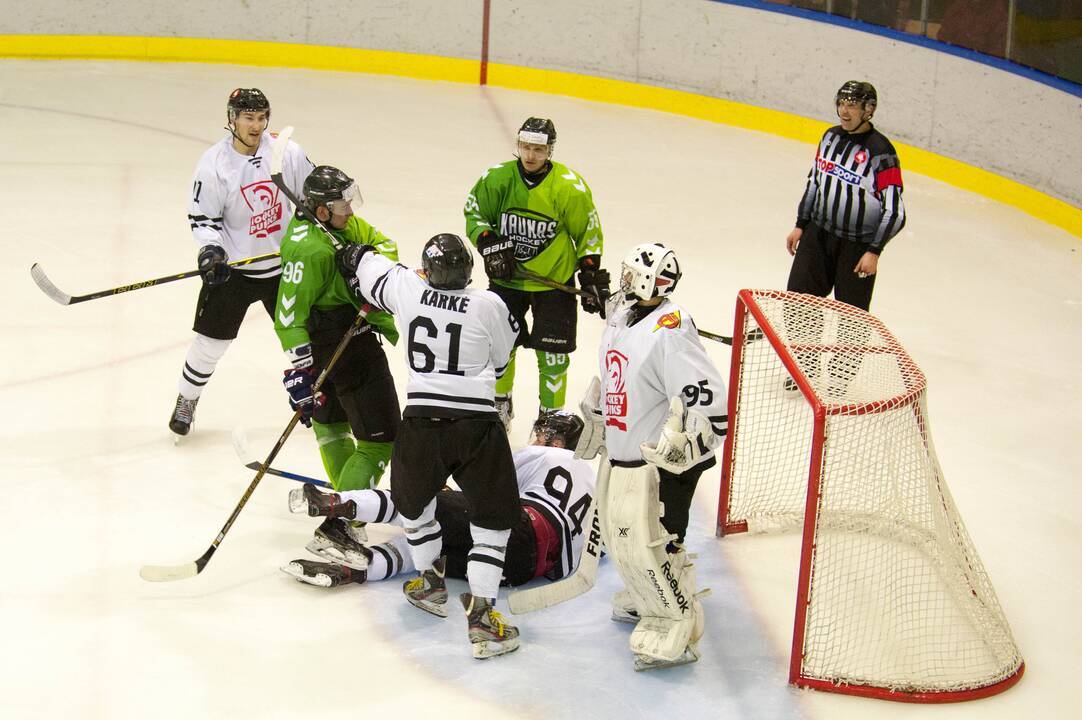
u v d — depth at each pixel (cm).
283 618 1245
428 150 3125
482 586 1188
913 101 3112
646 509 1112
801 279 1886
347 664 1175
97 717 1079
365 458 1395
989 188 2973
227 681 1139
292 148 1589
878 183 1778
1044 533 1503
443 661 1187
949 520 1247
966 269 2525
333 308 1370
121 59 3772
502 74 3791
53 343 1933
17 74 3544
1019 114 2867
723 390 1123
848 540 1413
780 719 1119
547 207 1540
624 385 1148
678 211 2781
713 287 2336
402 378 1869
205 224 1555
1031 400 1916
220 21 3800
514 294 1603
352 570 1298
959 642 1242
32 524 1405
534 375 1925
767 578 1370
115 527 1411
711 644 1241
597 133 3372
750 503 1508
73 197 2628
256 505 1483
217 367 1895
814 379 1222
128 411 1722
